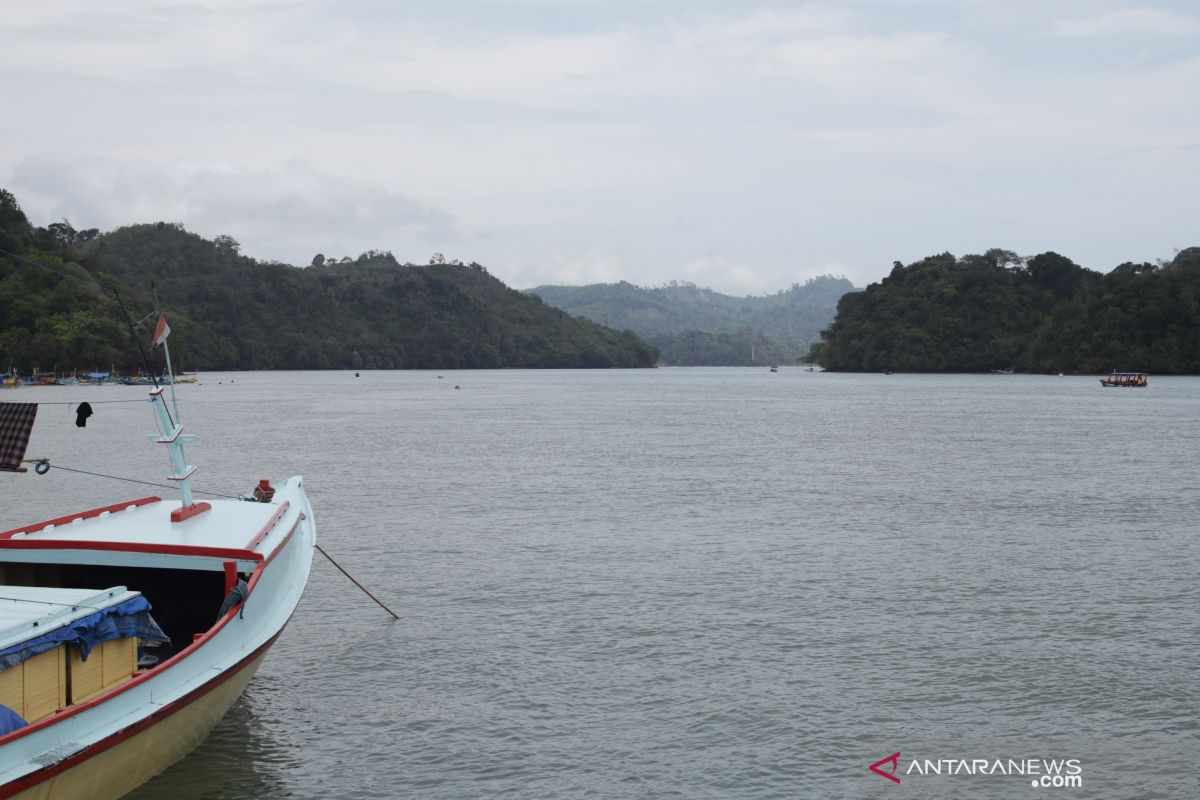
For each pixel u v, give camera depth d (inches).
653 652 762.8
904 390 6254.9
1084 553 1101.7
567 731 626.2
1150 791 553.9
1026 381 7711.6
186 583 639.1
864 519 1323.8
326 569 1025.5
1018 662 737.6
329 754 595.8
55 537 620.1
